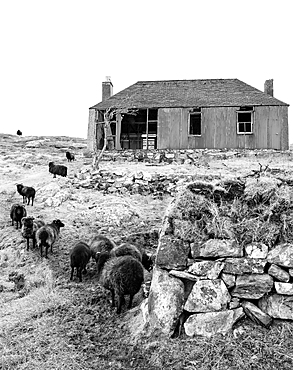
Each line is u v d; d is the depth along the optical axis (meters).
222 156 29.12
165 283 6.07
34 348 6.12
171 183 19.17
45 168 27.83
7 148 43.00
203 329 5.64
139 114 34.94
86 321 6.96
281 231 5.91
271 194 6.17
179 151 30.14
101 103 32.84
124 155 30.31
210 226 6.13
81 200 18.08
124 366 5.46
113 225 14.19
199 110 31.56
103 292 8.27
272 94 33.53
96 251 10.05
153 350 5.57
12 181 23.69
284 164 23.05
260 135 30.05
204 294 5.81
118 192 19.52
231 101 30.89
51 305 7.76
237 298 5.80
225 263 5.90
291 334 5.30
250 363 4.96
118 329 6.48
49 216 15.45
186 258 6.09
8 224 14.76
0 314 7.68
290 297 5.54
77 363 5.61
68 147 47.75
